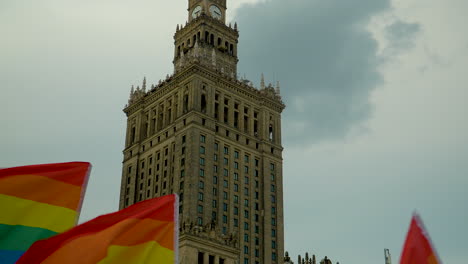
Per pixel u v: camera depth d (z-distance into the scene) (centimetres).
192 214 14812
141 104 18150
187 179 15288
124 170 17638
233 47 19175
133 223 2597
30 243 2553
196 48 17112
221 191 15712
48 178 2652
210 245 12150
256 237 16000
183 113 16400
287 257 15400
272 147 17575
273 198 16862
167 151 16538
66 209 2647
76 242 2505
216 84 17025
